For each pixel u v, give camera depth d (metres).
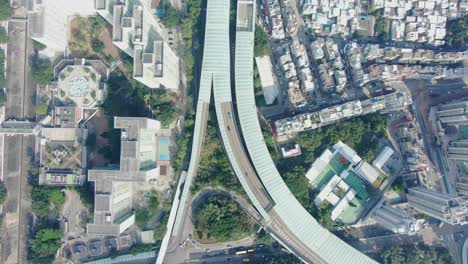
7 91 157.62
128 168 130.88
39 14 137.38
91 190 153.62
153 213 157.50
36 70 151.12
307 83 152.50
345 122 153.00
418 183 157.62
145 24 129.75
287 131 153.12
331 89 156.38
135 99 155.50
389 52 152.12
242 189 154.25
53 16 145.25
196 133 151.62
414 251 151.75
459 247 157.38
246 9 152.38
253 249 156.25
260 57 157.38
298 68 155.75
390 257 152.25
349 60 155.12
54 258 155.12
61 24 153.00
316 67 157.38
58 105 156.12
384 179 156.00
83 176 153.50
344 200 154.75
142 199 157.25
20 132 155.00
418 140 156.88
